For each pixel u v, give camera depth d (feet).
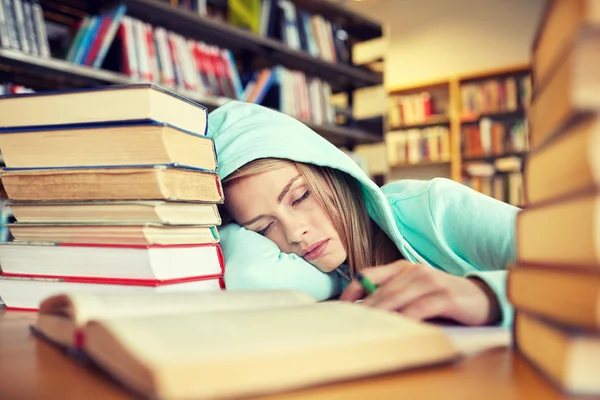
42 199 1.84
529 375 0.92
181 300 1.31
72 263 1.79
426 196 2.80
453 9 16.38
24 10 6.01
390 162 15.83
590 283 0.75
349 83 11.55
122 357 0.82
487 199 2.68
